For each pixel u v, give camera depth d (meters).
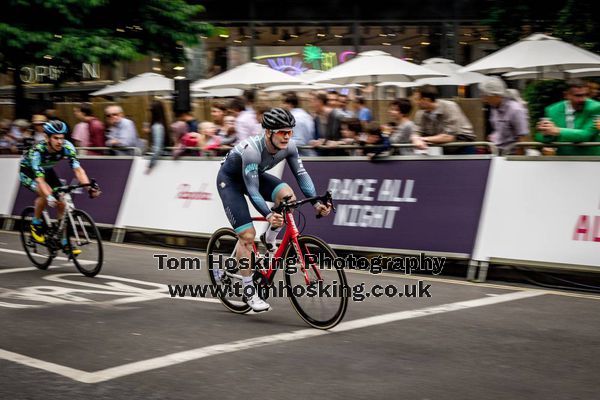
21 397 3.92
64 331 5.27
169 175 9.67
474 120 15.91
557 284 6.98
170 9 15.45
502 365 4.47
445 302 6.18
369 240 7.74
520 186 6.96
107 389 4.04
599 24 12.34
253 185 5.30
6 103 19.78
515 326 5.39
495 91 8.20
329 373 4.32
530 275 7.29
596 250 6.48
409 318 5.63
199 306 6.11
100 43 14.26
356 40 18.48
